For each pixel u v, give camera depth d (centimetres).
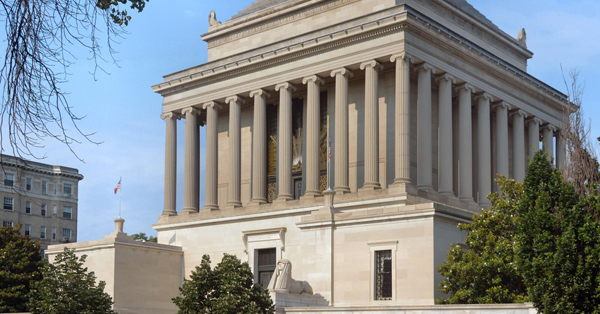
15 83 1717
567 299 4325
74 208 17275
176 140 10194
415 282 6181
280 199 8781
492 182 9844
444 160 8519
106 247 8219
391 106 8688
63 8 1739
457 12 9831
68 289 6328
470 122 8919
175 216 9631
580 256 4338
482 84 9188
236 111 9538
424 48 8400
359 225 6575
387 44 8275
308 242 6806
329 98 9231
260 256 8525
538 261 4456
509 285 5838
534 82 10000
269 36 10050
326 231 6712
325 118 9300
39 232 16438
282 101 9050
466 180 8781
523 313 4731
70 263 6606
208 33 10700
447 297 6184
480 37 10306
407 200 7675
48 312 6247
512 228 6069
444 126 8581
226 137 10262
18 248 10194
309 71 8875
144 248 8525
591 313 4309
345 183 8419
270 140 9850
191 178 9831
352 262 6544
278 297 5931
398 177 8000
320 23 9519
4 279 9575
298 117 9600
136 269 8375
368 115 8312
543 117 10312
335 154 8519
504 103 9544
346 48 8600
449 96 8638
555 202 4609
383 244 6406
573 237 4369
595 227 4397
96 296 6425
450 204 8338
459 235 6488
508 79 9600
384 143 8681
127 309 8112
